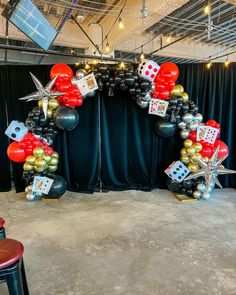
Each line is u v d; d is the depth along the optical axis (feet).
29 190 13.48
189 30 17.95
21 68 15.08
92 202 13.34
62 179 14.07
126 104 15.15
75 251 8.46
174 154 15.25
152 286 6.74
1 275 4.71
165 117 13.28
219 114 15.16
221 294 6.43
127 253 8.33
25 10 8.78
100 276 7.17
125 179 15.80
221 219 11.03
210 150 13.15
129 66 13.06
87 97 14.92
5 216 11.44
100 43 19.65
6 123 15.48
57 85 12.51
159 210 12.10
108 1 14.78
